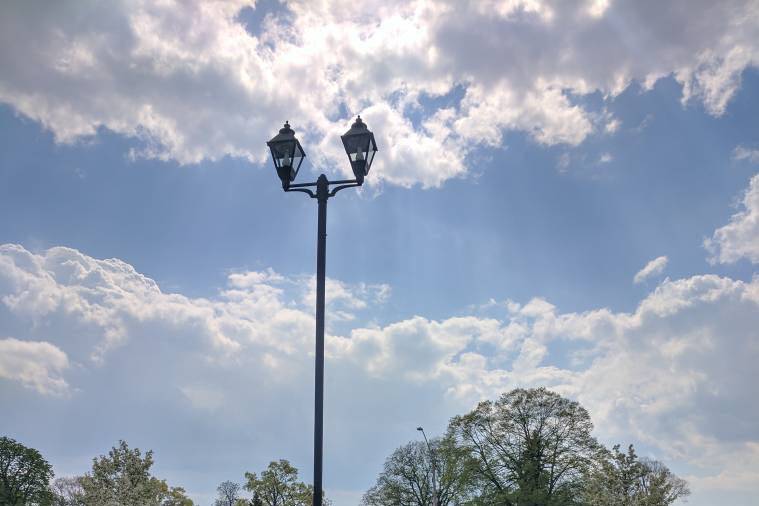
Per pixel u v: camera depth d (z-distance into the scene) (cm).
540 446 5016
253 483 5656
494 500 4966
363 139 1197
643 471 4588
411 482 6744
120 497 3906
